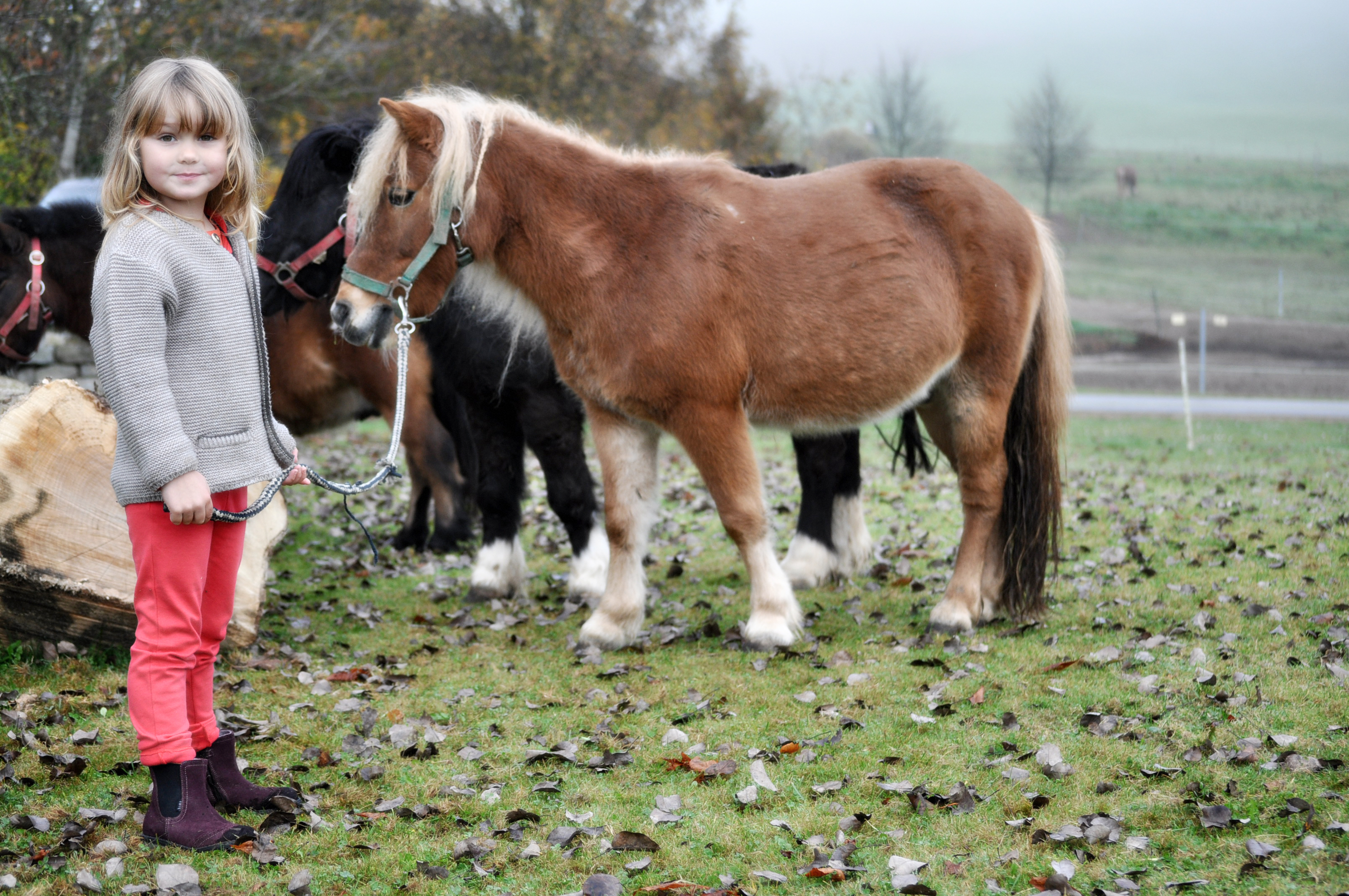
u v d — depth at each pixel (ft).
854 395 12.89
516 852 8.38
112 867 7.97
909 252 12.93
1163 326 99.91
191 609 8.18
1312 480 25.82
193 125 7.70
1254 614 14.03
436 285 12.10
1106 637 13.41
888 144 130.11
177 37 39.45
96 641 12.56
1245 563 16.93
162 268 7.57
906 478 27.58
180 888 7.69
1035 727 10.55
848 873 7.95
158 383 7.41
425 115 11.57
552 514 23.30
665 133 64.90
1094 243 153.28
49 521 12.05
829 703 11.41
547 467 15.52
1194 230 159.43
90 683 11.84
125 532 12.53
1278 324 100.27
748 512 12.81
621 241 12.17
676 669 12.75
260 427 8.32
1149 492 24.45
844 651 12.96
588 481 15.89
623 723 11.10
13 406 12.01
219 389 7.95
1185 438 37.99
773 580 13.21
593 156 12.43
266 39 44.75
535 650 13.80
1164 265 138.41
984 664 12.56
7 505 11.78
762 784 9.45
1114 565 17.33
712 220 12.33
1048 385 14.03
